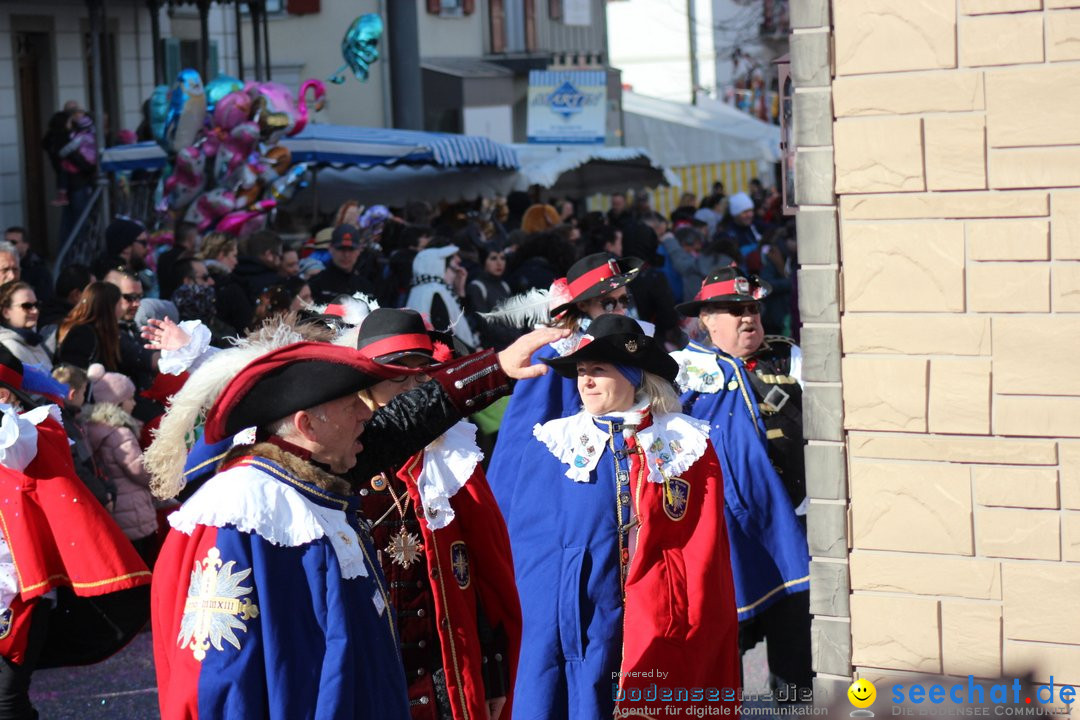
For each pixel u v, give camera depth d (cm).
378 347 779
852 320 774
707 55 8475
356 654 666
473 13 5697
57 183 3086
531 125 3906
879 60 754
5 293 1577
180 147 2698
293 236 3180
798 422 1159
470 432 898
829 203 770
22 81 3531
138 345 1708
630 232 2789
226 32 4175
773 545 1117
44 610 1098
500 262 2130
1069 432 743
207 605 645
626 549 949
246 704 638
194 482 809
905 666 786
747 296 1148
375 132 3381
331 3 4912
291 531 660
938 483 770
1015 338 746
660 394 977
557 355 1098
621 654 945
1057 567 754
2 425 1077
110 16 3725
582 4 6162
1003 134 737
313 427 680
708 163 5131
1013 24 731
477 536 902
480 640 909
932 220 754
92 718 1295
